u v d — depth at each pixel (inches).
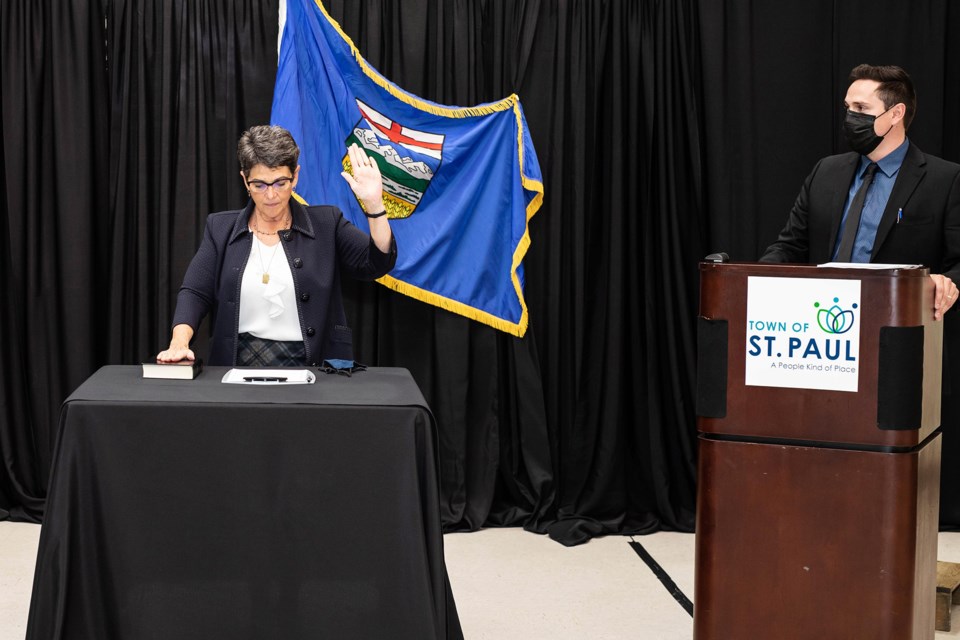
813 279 79.9
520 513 158.1
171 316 149.9
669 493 158.4
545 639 110.4
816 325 80.0
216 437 76.9
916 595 80.7
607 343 157.8
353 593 77.9
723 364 83.2
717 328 83.2
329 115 146.7
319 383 85.9
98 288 152.3
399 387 84.9
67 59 147.5
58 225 148.8
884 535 79.3
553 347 158.9
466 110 153.0
